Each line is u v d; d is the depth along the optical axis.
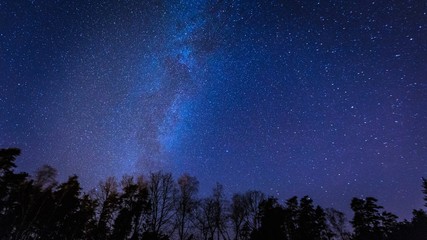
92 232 30.17
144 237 26.91
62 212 31.08
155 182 32.84
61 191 31.84
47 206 29.86
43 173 28.94
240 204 37.47
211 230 35.78
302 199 39.81
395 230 39.12
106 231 29.86
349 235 40.12
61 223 31.19
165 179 33.41
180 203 34.34
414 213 42.78
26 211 27.16
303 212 38.19
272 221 22.05
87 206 31.77
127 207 30.80
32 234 29.72
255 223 35.28
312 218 38.00
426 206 40.62
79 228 31.08
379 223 37.31
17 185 28.23
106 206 31.45
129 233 28.95
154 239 26.92
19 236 27.16
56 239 30.73
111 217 31.00
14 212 28.34
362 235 37.06
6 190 27.69
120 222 29.12
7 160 27.09
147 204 30.94
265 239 21.17
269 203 23.36
